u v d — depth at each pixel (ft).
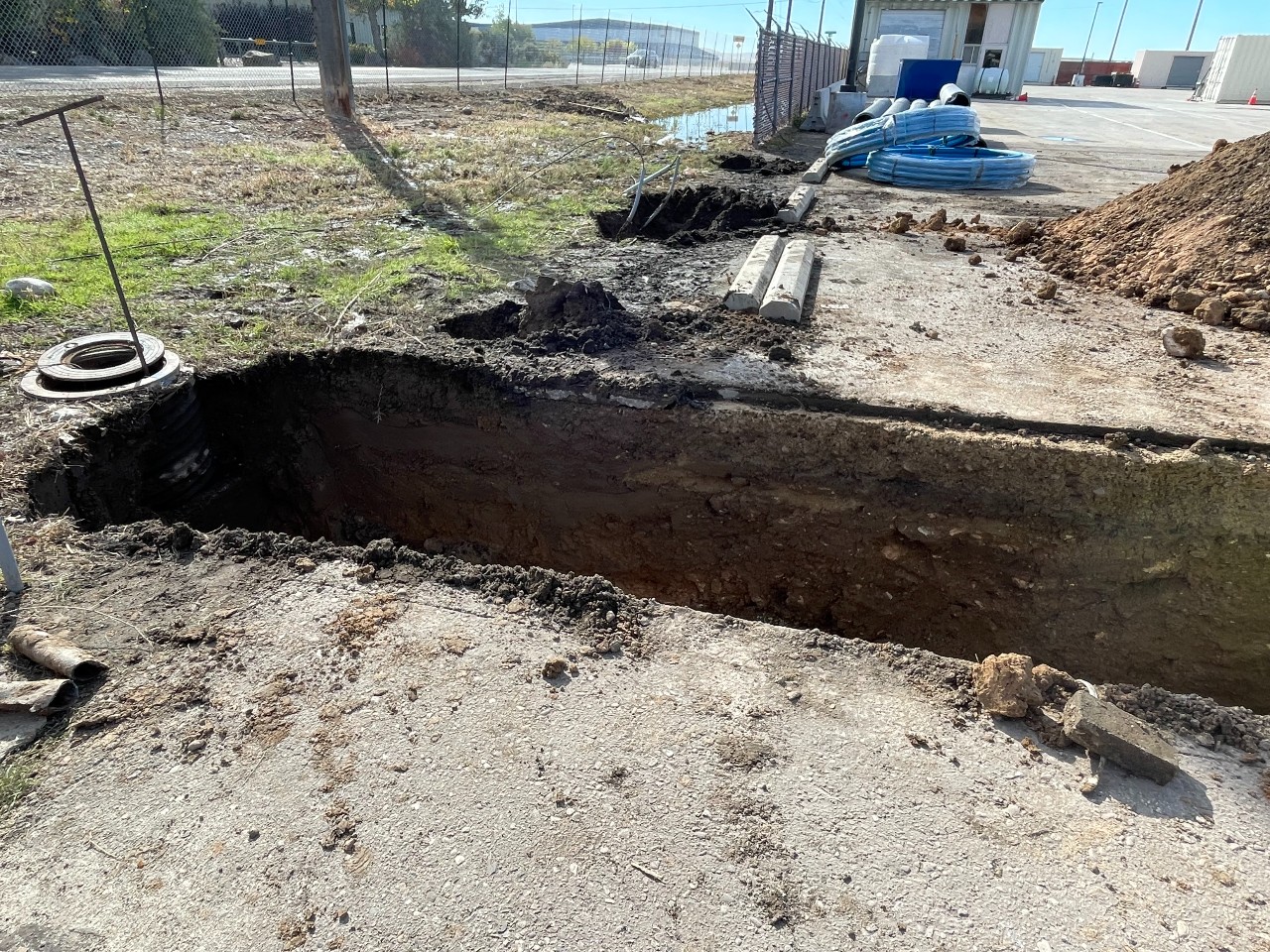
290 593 8.48
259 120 41.65
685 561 14.14
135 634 7.80
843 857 5.88
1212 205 19.47
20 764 6.44
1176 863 5.90
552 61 152.05
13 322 14.99
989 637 12.69
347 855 5.80
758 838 5.99
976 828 6.12
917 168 34.40
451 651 7.70
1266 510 11.01
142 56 65.72
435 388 14.23
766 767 6.57
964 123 36.99
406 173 32.14
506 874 5.68
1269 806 6.34
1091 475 11.49
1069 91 120.26
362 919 5.39
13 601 8.10
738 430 12.82
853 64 55.57
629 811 6.16
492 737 6.77
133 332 12.59
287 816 6.07
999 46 88.38
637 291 18.22
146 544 9.21
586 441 13.61
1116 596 11.93
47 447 10.89
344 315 16.07
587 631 8.00
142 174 28.84
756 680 7.48
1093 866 5.86
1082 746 6.82
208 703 7.06
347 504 15.71
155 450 12.46
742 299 16.78
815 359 14.25
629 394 13.25
